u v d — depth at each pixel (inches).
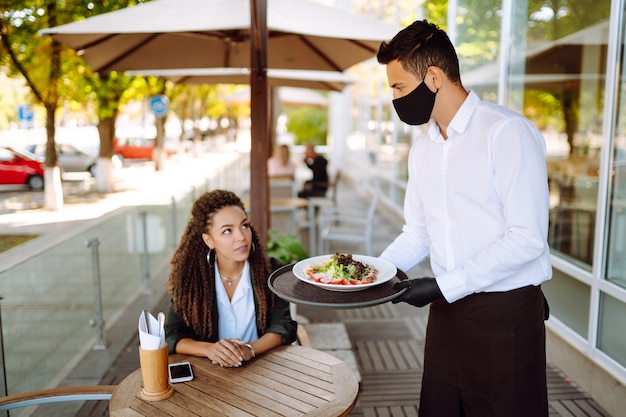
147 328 66.1
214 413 60.9
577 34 149.6
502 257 61.8
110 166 540.7
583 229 143.8
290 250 170.6
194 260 83.0
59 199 413.4
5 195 559.8
